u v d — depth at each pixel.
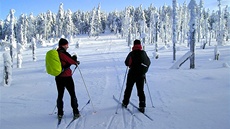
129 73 5.69
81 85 9.91
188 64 18.09
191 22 15.00
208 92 7.11
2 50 53.00
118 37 102.56
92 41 87.06
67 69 5.28
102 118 5.27
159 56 29.00
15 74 18.03
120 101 6.73
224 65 14.47
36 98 7.77
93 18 110.81
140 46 5.71
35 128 4.85
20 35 71.94
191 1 15.56
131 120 5.03
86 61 24.98
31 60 35.91
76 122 5.10
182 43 67.25
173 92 7.43
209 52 32.59
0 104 7.04
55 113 5.88
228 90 7.18
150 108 5.82
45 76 14.71
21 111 6.20
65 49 5.39
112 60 24.41
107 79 11.32
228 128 4.24
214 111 5.23
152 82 9.60
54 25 112.19
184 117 4.97
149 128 4.49
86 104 6.52
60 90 5.32
